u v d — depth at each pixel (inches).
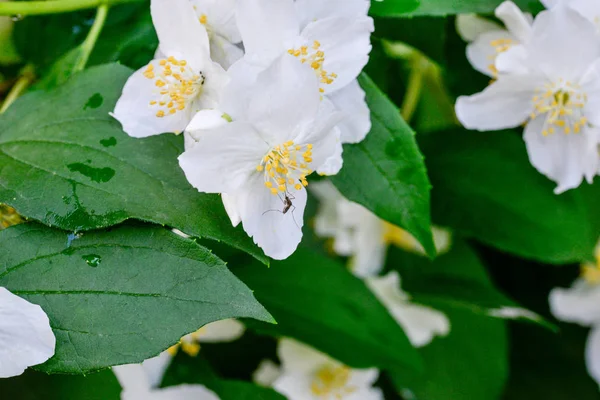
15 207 12.4
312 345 14.5
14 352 12.2
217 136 12.4
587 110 13.9
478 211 15.0
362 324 14.6
